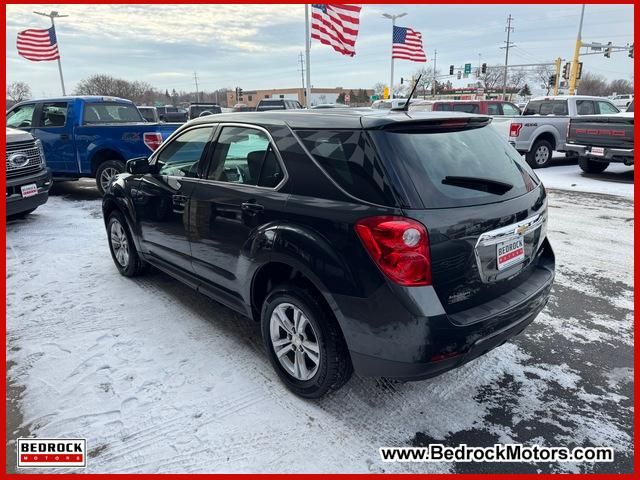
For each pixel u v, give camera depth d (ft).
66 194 32.01
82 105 29.07
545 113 44.96
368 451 8.24
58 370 10.69
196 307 13.87
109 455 8.23
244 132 10.75
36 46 58.13
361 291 7.91
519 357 11.16
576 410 9.26
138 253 15.20
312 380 9.20
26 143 22.26
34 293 14.94
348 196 8.24
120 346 11.68
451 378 10.34
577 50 101.14
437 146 8.62
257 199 9.80
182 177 12.45
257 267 9.82
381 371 8.17
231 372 10.53
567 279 15.84
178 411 9.28
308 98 64.28
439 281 7.75
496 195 8.74
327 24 48.42
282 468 7.89
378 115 8.79
